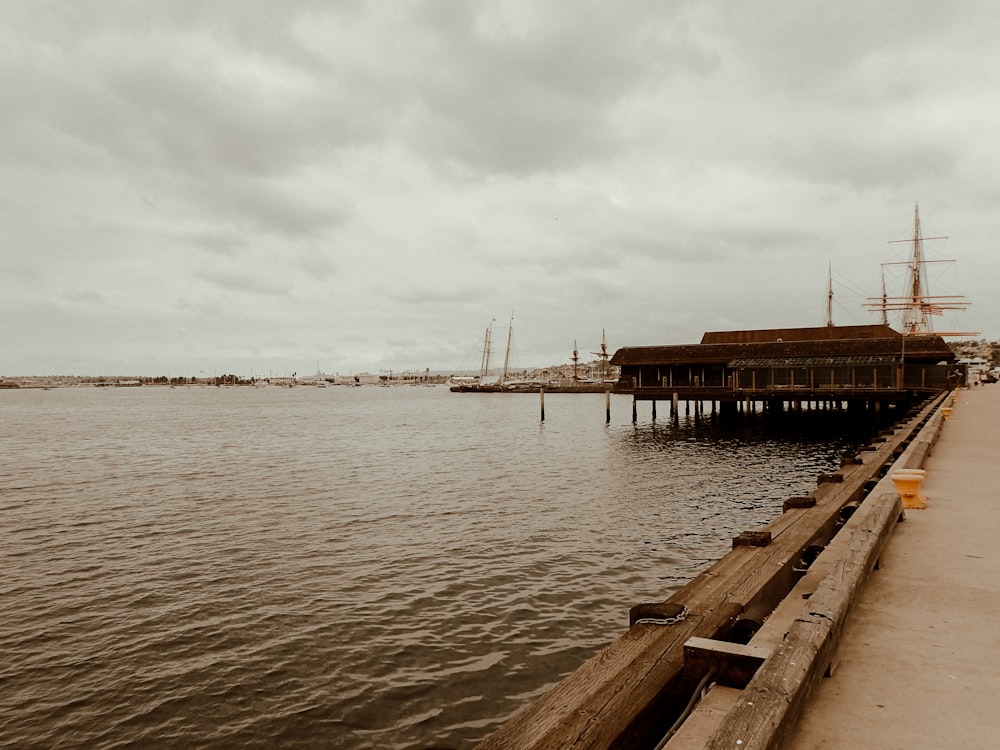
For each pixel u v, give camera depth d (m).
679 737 3.15
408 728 8.59
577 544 17.75
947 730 3.32
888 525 7.06
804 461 36.50
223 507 23.25
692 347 65.81
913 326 87.00
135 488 27.70
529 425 68.69
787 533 7.07
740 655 3.66
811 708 3.55
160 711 9.05
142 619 12.33
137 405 137.00
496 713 8.95
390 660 10.52
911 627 4.76
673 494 25.75
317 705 9.16
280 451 42.97
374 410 109.00
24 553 17.08
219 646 11.09
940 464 13.02
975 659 4.20
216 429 64.50
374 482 29.08
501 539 18.31
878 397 50.78
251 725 8.68
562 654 10.75
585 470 32.97
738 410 64.94
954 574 6.04
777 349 60.94
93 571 15.43
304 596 13.57
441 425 69.50
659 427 61.12
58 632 11.73
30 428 66.56
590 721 3.38
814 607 4.14
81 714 8.98
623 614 12.52
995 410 28.70
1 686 9.74
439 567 15.59
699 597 5.12
